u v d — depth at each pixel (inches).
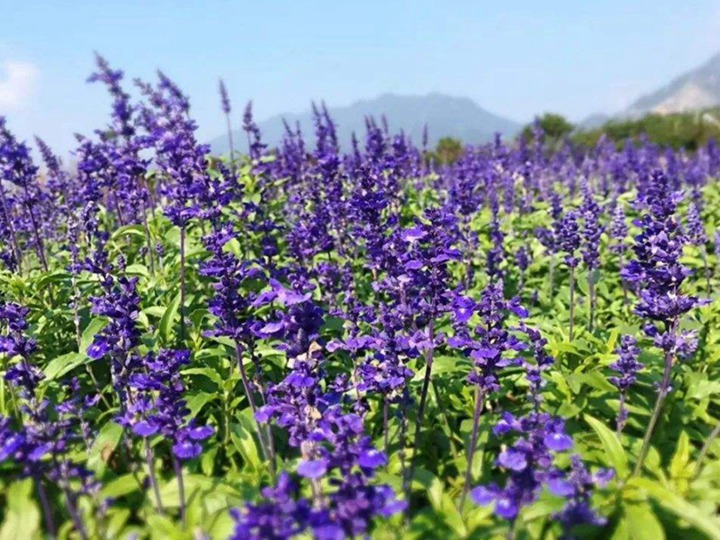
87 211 28.5
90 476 15.4
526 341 24.2
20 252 34.2
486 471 19.1
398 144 43.6
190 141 26.2
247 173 42.8
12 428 19.8
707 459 19.1
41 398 21.3
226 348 24.8
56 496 17.2
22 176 30.8
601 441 18.6
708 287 32.1
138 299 19.2
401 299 18.7
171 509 16.8
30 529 15.5
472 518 16.1
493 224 37.4
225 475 19.5
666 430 20.8
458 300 18.2
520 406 22.0
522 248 34.9
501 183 57.8
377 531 15.4
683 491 17.2
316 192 34.6
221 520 15.7
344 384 18.6
